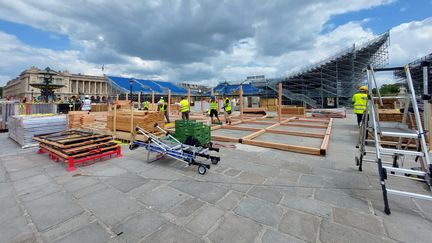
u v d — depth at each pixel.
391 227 2.59
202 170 4.31
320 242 2.34
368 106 4.23
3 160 5.38
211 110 12.62
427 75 3.58
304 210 2.97
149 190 3.62
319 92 37.97
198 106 28.14
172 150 4.89
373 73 4.16
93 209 3.03
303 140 7.70
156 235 2.46
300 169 4.62
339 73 38.97
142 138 7.29
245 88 46.53
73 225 2.67
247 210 2.98
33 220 2.78
